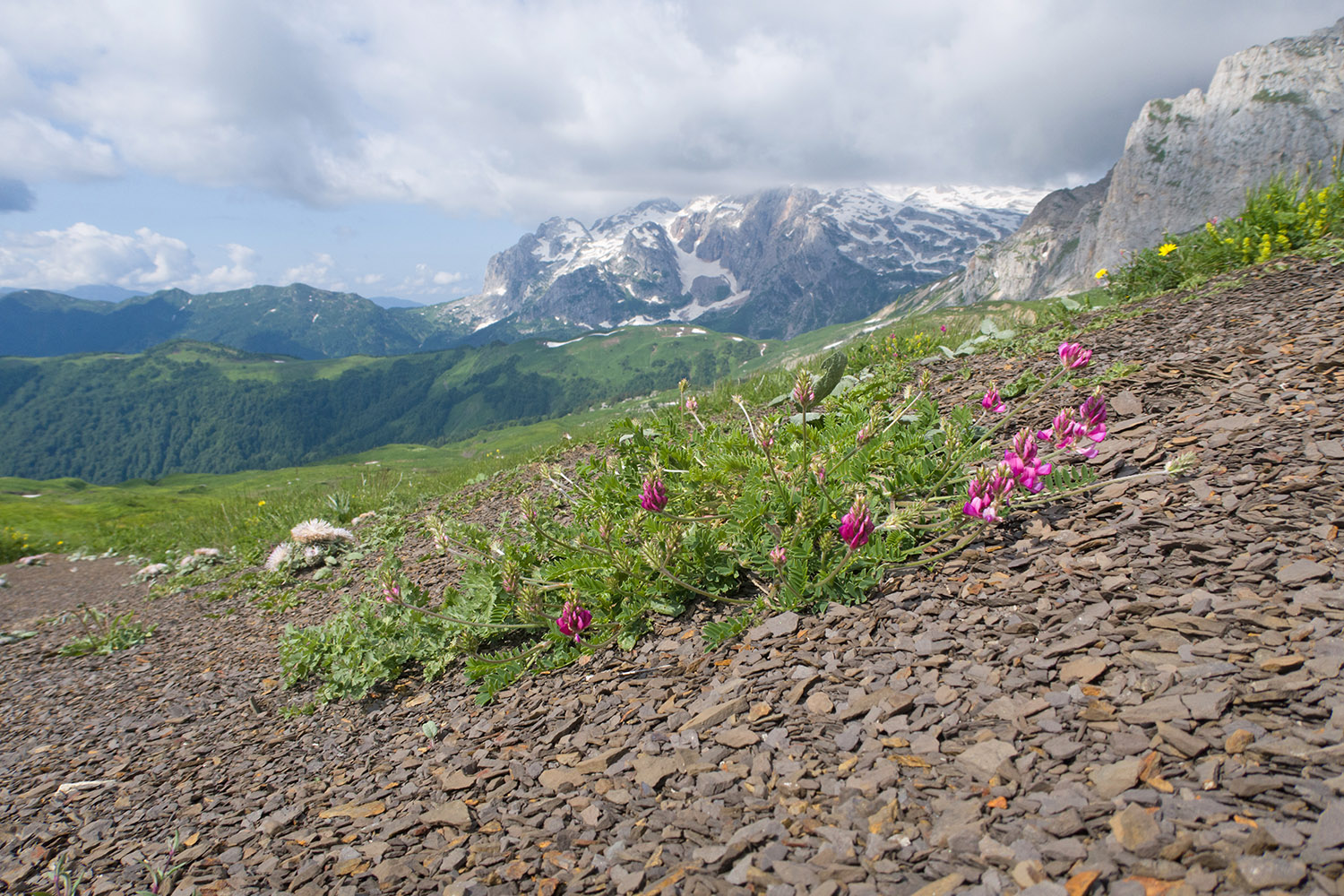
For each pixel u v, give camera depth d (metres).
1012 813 1.87
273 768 3.74
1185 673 2.22
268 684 5.44
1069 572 3.05
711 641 3.38
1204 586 2.67
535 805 2.57
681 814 2.27
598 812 2.41
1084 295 10.59
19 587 15.37
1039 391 5.18
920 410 5.09
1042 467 3.38
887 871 1.78
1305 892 1.38
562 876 2.11
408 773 3.20
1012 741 2.17
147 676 6.40
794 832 2.03
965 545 3.54
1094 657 2.45
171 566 14.59
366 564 9.26
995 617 2.89
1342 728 1.81
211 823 3.19
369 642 4.80
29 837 3.43
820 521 3.65
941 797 2.02
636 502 5.24
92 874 2.90
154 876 2.71
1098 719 2.15
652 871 2.02
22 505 33.28
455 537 5.89
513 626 4.18
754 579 3.92
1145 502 3.43
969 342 8.84
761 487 4.17
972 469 4.10
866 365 9.95
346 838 2.71
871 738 2.39
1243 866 1.48
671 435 6.58
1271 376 4.44
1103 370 5.71
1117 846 1.65
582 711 3.24
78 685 6.50
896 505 3.91
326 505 14.79
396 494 15.20
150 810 3.49
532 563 4.75
